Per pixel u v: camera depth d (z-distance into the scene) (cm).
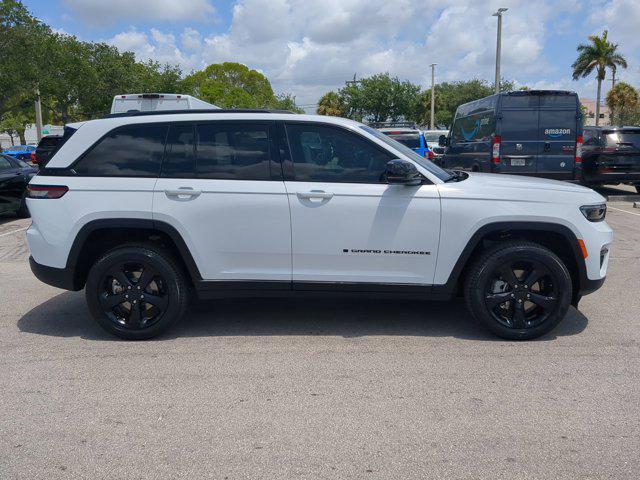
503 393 386
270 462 309
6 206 1172
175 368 432
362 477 295
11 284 688
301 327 522
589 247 471
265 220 471
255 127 480
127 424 350
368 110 5459
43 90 2800
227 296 489
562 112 1166
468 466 304
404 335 499
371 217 468
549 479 293
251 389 396
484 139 1238
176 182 475
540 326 477
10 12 2500
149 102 1168
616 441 326
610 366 429
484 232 467
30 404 376
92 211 473
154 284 490
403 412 362
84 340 495
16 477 298
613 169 1373
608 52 4928
